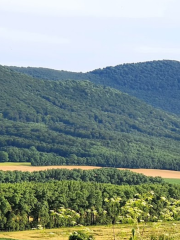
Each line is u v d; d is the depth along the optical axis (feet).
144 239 108.99
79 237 128.77
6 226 320.09
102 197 362.94
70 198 354.54
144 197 106.83
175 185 446.19
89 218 344.69
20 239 244.83
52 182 393.09
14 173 500.33
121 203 369.09
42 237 244.22
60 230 269.85
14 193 330.54
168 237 109.60
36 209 337.52
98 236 227.40
